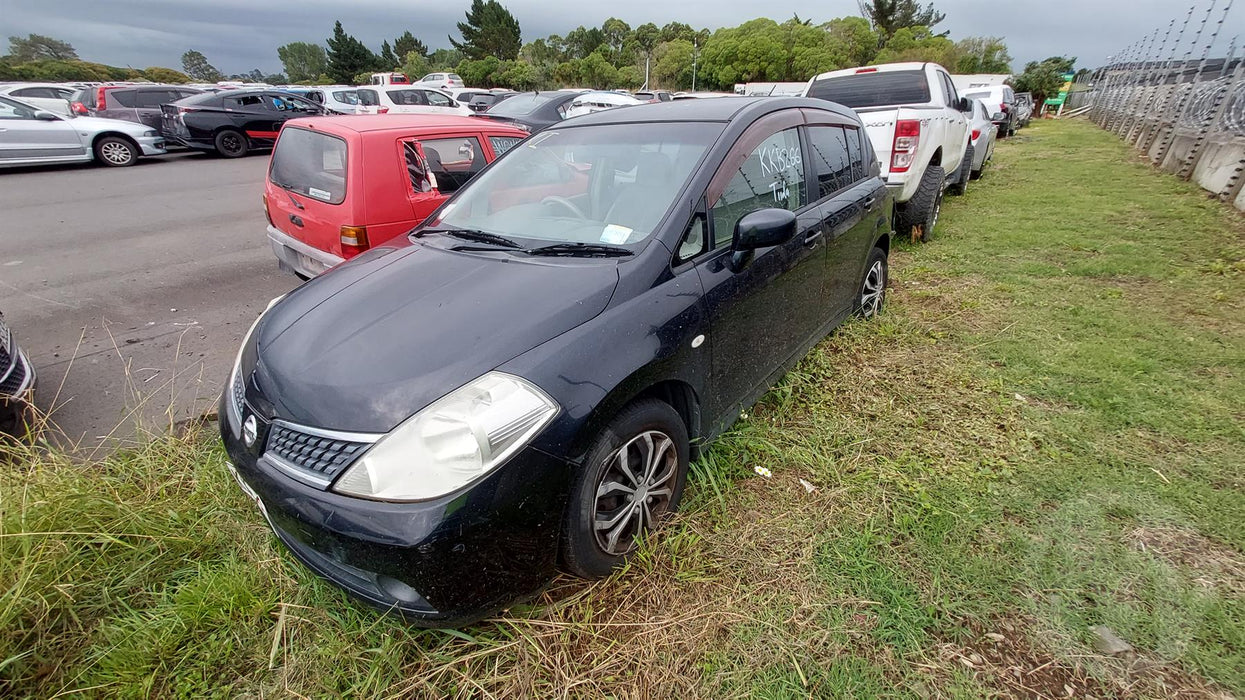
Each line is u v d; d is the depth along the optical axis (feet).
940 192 21.07
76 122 40.88
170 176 39.40
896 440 9.62
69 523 7.16
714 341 7.98
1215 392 10.65
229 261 21.17
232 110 47.57
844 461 9.12
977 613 6.50
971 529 7.64
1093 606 6.54
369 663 6.16
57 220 27.02
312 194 14.69
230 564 7.25
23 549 6.58
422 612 5.71
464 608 5.75
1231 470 8.58
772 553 7.42
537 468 5.76
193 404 11.42
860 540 7.50
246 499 8.23
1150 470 8.66
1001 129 58.75
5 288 18.04
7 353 9.59
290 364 6.44
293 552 6.44
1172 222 22.65
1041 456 9.09
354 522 5.43
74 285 18.34
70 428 10.58
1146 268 17.22
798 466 9.07
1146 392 10.69
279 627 6.40
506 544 5.73
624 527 7.08
